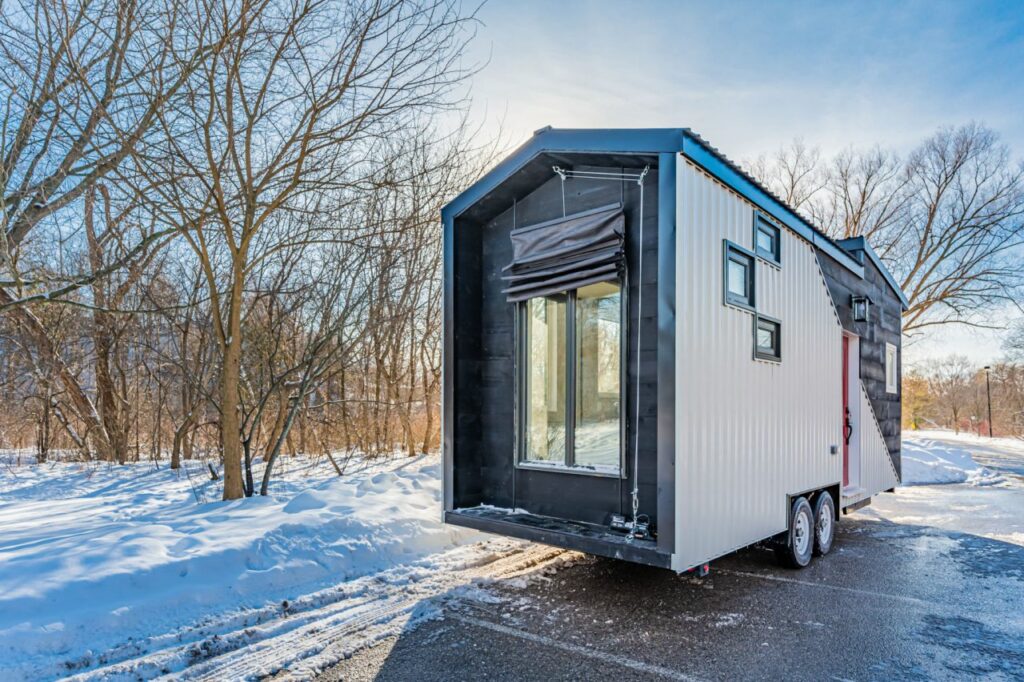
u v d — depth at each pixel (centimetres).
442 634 378
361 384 1193
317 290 812
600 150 432
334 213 795
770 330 525
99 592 376
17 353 1041
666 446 379
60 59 603
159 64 605
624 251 453
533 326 527
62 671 308
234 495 683
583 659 344
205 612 387
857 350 754
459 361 545
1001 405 4447
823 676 326
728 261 451
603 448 463
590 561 550
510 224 549
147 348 972
